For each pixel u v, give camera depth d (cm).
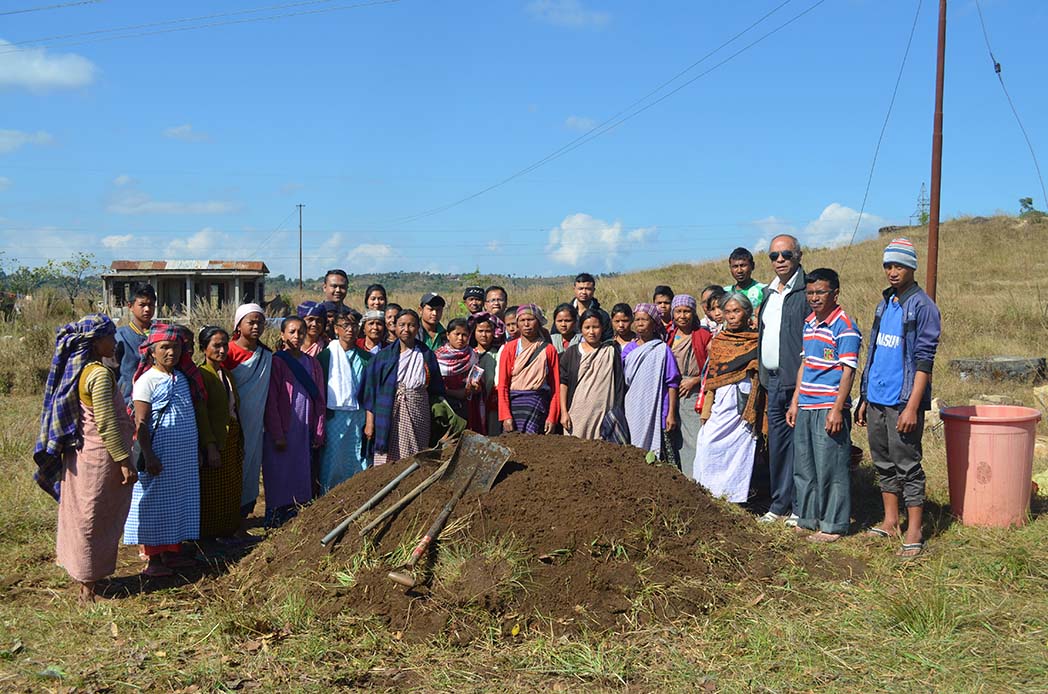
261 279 2542
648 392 774
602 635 488
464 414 802
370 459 766
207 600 559
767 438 790
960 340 1678
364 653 474
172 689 441
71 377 552
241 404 712
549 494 571
